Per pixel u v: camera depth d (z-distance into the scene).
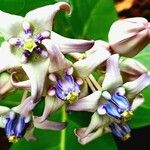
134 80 0.15
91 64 0.14
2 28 0.14
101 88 0.15
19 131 0.15
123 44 0.15
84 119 0.17
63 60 0.14
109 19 0.18
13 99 0.17
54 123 0.15
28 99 0.15
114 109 0.15
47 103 0.14
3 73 0.15
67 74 0.14
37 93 0.14
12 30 0.14
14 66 0.14
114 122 0.15
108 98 0.14
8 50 0.14
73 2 0.18
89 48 0.14
